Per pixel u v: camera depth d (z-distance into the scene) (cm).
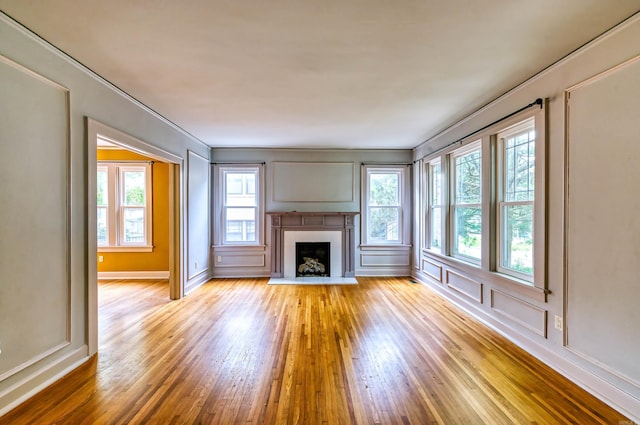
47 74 219
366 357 269
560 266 244
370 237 603
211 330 331
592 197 215
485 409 198
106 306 415
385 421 187
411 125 432
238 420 188
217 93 312
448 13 183
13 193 197
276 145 568
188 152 479
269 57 238
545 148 256
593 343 215
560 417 191
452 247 447
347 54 234
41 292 218
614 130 199
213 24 195
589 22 192
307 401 206
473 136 371
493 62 246
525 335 285
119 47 223
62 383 226
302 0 171
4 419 186
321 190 596
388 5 176
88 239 262
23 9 179
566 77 236
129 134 321
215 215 584
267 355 272
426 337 312
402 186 604
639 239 185
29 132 207
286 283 543
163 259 584
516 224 312
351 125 431
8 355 194
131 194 585
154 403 203
